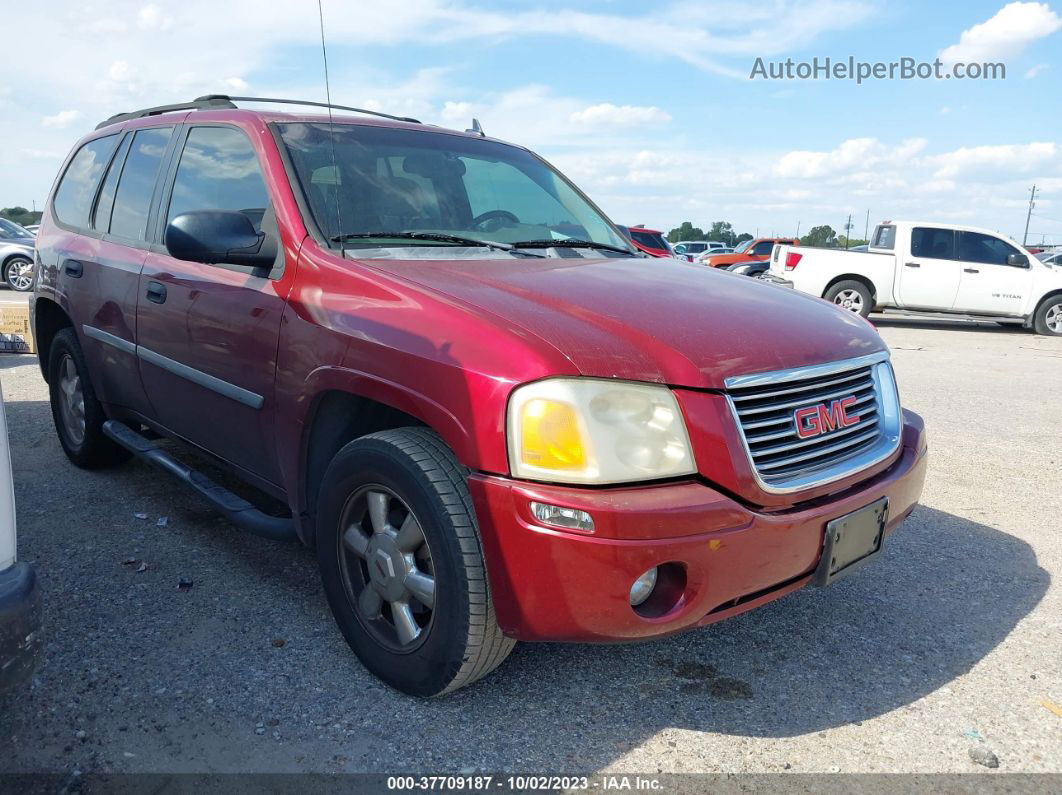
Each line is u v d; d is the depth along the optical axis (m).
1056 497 4.74
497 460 2.21
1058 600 3.40
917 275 14.18
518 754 2.34
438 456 2.37
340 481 2.63
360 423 2.87
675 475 2.23
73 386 4.63
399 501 2.53
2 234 15.66
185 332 3.38
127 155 4.23
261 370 2.96
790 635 3.06
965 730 2.50
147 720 2.43
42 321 4.80
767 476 2.35
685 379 2.27
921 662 2.89
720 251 33.09
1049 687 2.75
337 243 2.92
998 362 10.18
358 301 2.64
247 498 4.24
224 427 3.28
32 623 1.87
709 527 2.21
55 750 2.28
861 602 3.34
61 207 4.82
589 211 4.01
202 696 2.55
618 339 2.35
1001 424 6.55
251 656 2.79
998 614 3.27
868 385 2.81
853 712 2.59
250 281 3.05
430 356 2.35
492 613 2.32
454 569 2.30
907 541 4.02
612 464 2.16
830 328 2.84
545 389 2.18
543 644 2.94
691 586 2.23
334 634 2.96
